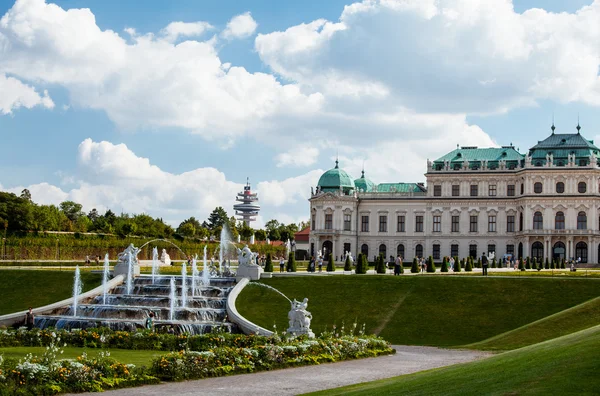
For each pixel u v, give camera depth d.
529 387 29.25
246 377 44.66
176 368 43.47
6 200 143.50
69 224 167.25
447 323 77.19
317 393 37.25
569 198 176.00
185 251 168.75
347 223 196.25
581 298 81.75
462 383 33.72
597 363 31.19
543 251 178.00
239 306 84.19
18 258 134.38
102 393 38.50
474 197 188.38
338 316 81.25
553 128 185.38
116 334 59.72
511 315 78.44
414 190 198.75
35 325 75.00
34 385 37.88
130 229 168.25
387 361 53.69
